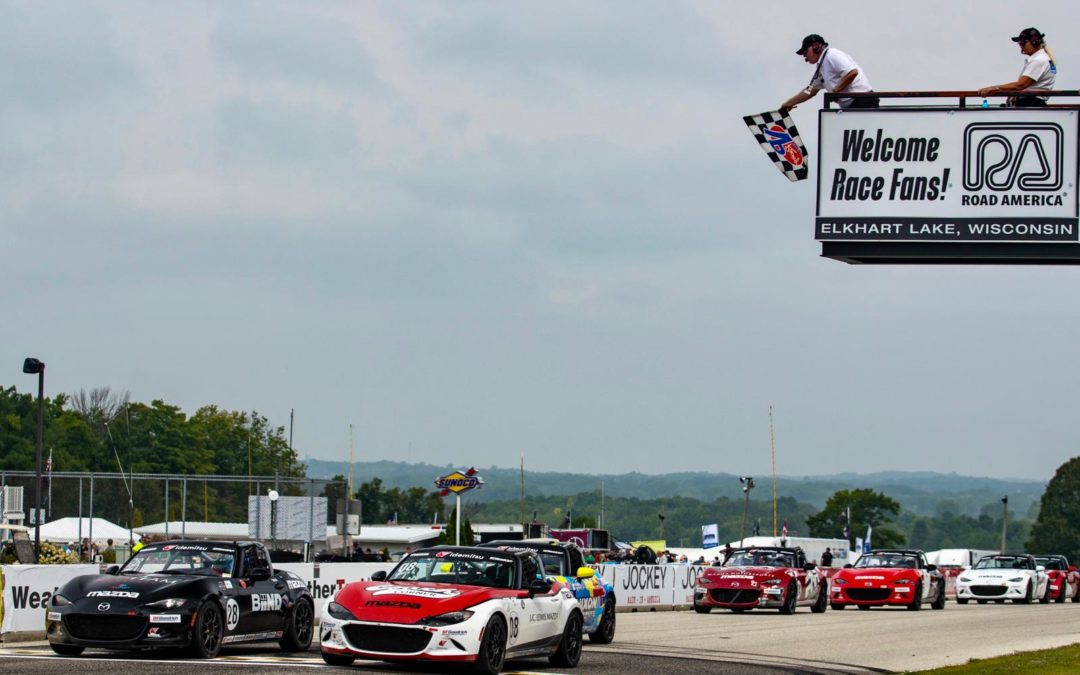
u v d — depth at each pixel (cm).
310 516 4594
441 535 8744
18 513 4550
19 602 2283
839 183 1586
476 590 1781
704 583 3700
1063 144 1546
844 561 8100
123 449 11369
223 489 7619
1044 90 1548
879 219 1577
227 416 12912
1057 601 5034
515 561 1888
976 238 1562
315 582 2886
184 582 1955
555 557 2308
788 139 1603
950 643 2588
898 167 1574
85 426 11238
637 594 3969
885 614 3828
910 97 1573
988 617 3666
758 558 3847
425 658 1695
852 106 1588
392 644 1712
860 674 1958
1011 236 1556
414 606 1725
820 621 3331
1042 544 14812
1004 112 1557
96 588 1925
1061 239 1547
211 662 1858
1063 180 1547
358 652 1727
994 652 2370
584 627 2317
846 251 1584
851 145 1584
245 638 2041
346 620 1734
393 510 16850
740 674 1919
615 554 5628
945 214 1566
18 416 10806
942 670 1881
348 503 4688
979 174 1562
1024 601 4856
